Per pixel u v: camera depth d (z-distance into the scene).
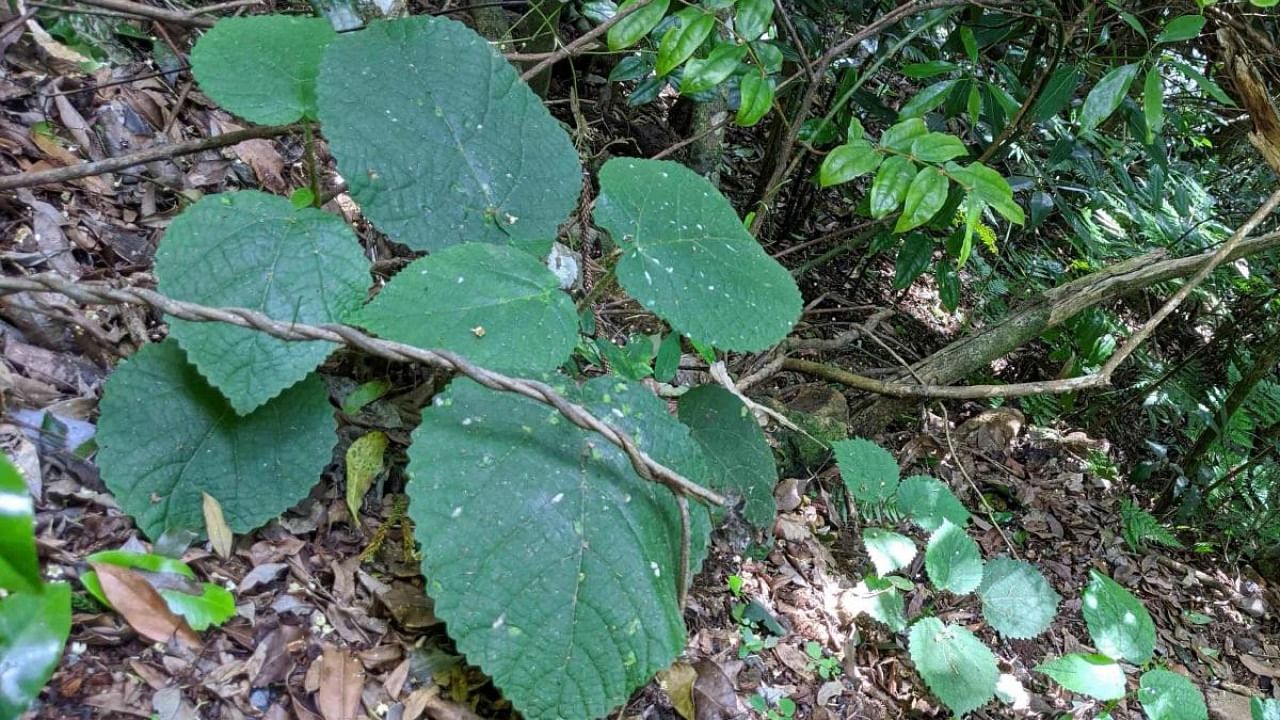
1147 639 1.12
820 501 1.36
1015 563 1.19
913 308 2.13
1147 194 1.81
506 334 0.78
